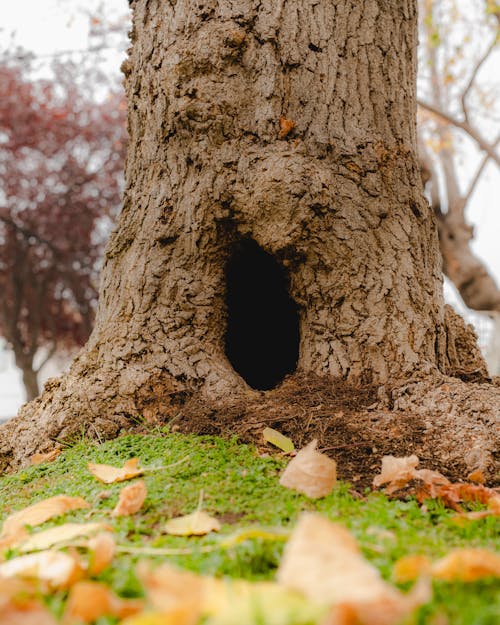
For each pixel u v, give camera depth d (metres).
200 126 3.59
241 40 3.59
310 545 1.34
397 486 2.57
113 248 3.87
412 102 4.01
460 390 3.21
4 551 1.96
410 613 1.20
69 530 1.97
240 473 2.64
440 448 2.93
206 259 3.68
